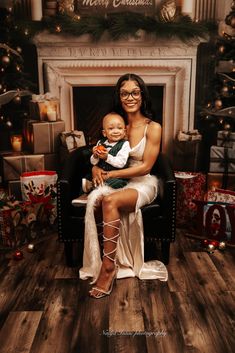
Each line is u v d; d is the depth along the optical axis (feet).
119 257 8.63
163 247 8.93
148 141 8.78
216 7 12.66
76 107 13.80
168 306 7.49
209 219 10.03
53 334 6.74
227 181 11.82
